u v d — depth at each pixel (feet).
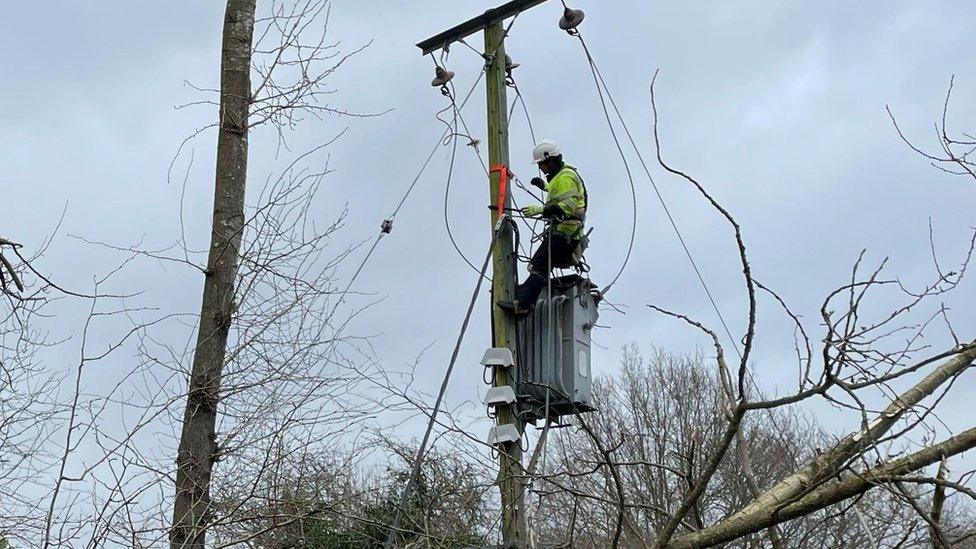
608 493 23.89
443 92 31.58
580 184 29.86
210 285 25.41
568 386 28.22
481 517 24.80
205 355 24.76
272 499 23.75
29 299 19.84
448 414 25.00
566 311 28.91
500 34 30.35
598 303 29.99
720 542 18.47
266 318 25.14
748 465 20.67
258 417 24.45
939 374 19.54
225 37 27.17
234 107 26.61
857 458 16.92
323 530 25.27
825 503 17.51
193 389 24.22
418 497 25.34
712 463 18.04
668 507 28.19
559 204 28.84
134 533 21.71
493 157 29.58
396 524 24.03
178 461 23.89
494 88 29.99
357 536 25.81
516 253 29.04
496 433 26.63
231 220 26.00
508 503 24.32
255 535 22.77
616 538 19.16
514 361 27.96
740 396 17.52
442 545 23.29
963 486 15.85
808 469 19.11
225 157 26.40
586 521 24.68
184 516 22.50
